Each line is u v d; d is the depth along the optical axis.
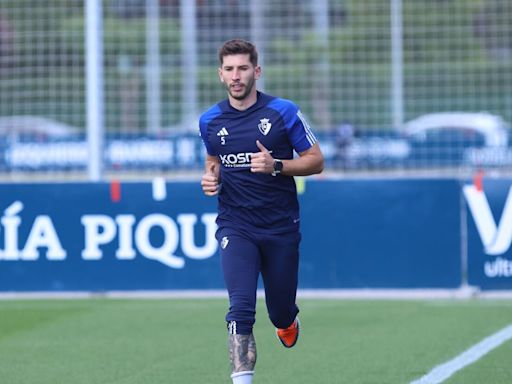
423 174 55.09
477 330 31.52
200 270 39.25
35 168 57.06
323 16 55.69
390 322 33.22
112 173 57.00
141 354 27.94
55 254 39.62
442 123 63.97
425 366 25.84
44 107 48.75
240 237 21.02
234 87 20.50
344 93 55.78
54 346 29.39
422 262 39.06
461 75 53.78
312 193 39.31
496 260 38.78
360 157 55.38
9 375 25.25
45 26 47.88
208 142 21.28
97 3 40.34
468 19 53.38
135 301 38.69
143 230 39.41
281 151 21.16
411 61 54.19
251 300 20.38
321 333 31.14
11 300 39.28
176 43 55.72
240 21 54.12
